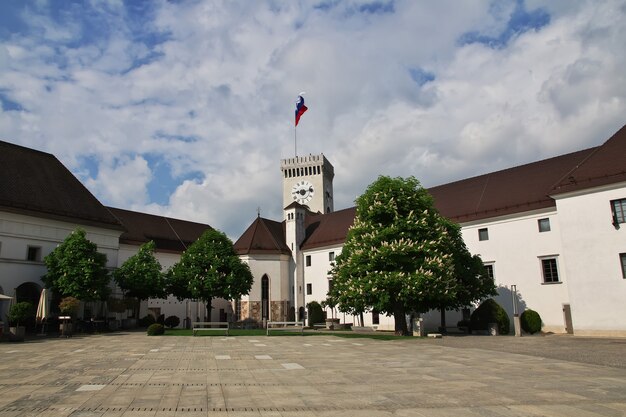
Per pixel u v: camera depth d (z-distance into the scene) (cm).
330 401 1017
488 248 4512
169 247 6406
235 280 4869
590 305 3372
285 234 6825
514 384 1226
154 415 887
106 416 873
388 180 3659
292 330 4306
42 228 4169
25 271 3978
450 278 3362
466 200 4956
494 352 2069
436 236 3494
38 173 4519
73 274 3809
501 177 4928
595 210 3425
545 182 4381
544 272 4116
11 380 1277
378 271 3297
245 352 2080
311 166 9444
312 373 1424
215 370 1484
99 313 4503
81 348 2320
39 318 3534
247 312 6088
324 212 9262
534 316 3900
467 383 1243
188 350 2175
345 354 1995
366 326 5362
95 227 4659
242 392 1113
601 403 996
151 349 2233
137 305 4684
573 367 1554
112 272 4644
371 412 919
